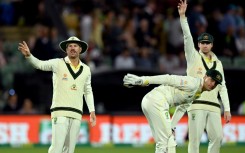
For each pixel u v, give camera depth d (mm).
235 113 71500
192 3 85250
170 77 42500
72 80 43375
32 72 78812
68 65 43625
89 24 84188
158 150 43188
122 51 81438
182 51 84812
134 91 74562
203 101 45781
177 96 43281
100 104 74250
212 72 42688
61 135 42938
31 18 86500
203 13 86375
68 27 85438
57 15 79750
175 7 87562
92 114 44219
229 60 81875
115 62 80812
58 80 43406
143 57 82000
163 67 82562
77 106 43438
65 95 43250
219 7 87438
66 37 79125
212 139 46531
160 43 85312
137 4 87875
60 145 42906
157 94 43281
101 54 82500
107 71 74688
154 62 82938
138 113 69688
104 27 84062
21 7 86500
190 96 43156
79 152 63812
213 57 46500
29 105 72000
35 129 68375
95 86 74250
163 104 43062
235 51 85250
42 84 76000
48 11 80188
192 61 45688
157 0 88688
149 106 43156
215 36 84438
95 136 68625
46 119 68688
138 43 83938
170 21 86312
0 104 76562
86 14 85812
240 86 76562
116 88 74688
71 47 43438
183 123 68500
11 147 67750
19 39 86250
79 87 43562
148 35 84500
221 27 85125
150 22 85125
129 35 84062
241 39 86625
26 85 77938
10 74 79062
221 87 46688
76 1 87250
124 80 42062
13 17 86938
